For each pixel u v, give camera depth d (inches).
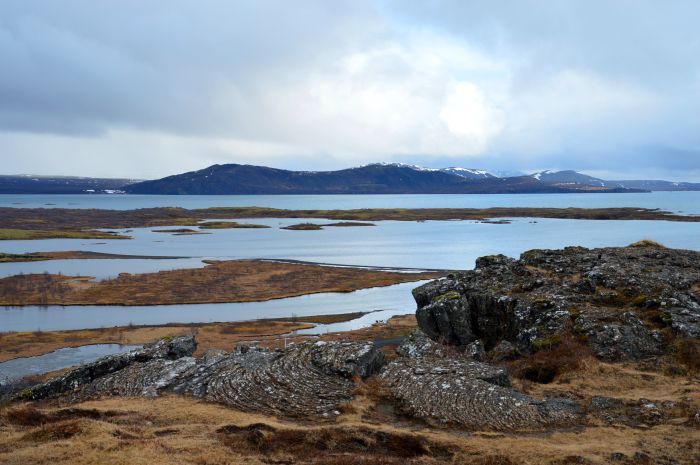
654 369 1240.2
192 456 748.0
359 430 890.1
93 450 754.8
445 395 1044.5
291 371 1185.4
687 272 1721.2
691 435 861.2
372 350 1259.2
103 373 1321.4
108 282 4805.6
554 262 1958.7
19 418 956.6
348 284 4753.9
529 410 988.6
